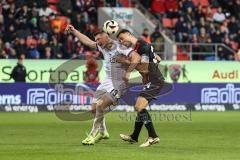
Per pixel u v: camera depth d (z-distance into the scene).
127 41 23.41
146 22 60.59
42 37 52.97
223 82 52.75
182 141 26.14
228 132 31.47
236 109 52.84
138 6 62.28
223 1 64.50
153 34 56.44
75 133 30.03
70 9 57.25
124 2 62.06
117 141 25.53
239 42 60.81
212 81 52.84
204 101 51.94
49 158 19.34
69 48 52.38
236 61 53.25
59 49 52.00
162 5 62.28
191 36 59.16
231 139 27.36
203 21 60.19
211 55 57.19
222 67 53.00
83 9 58.44
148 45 23.17
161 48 56.28
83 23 55.19
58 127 34.06
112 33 24.16
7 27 53.00
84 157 19.59
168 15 61.81
